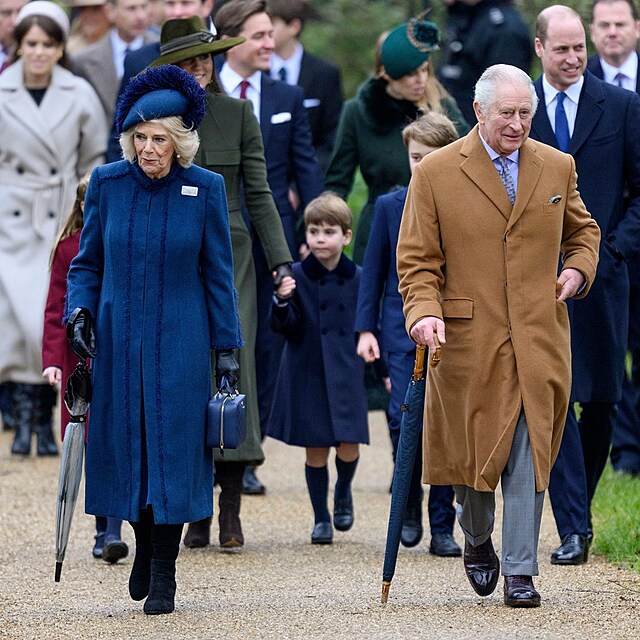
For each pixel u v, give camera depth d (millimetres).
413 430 20812
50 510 28828
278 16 37094
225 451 25219
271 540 26578
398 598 21703
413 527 25859
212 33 26000
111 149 32281
